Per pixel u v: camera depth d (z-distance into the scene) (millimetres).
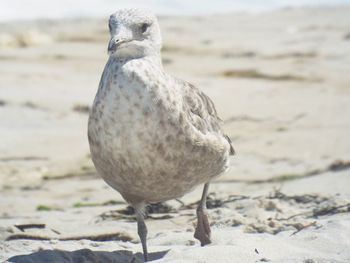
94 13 44719
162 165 8406
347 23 37375
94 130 8453
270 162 15820
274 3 47906
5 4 44281
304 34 34625
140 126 8242
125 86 8273
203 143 8633
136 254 8977
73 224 10977
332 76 25359
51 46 33219
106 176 8703
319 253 8547
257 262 8008
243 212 11117
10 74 26062
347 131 18094
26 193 14156
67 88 23812
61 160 16266
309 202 11641
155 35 8664
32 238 10078
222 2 48031
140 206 8875
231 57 29562
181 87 8891
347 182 12945
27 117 20047
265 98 22047
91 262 8547
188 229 10352
